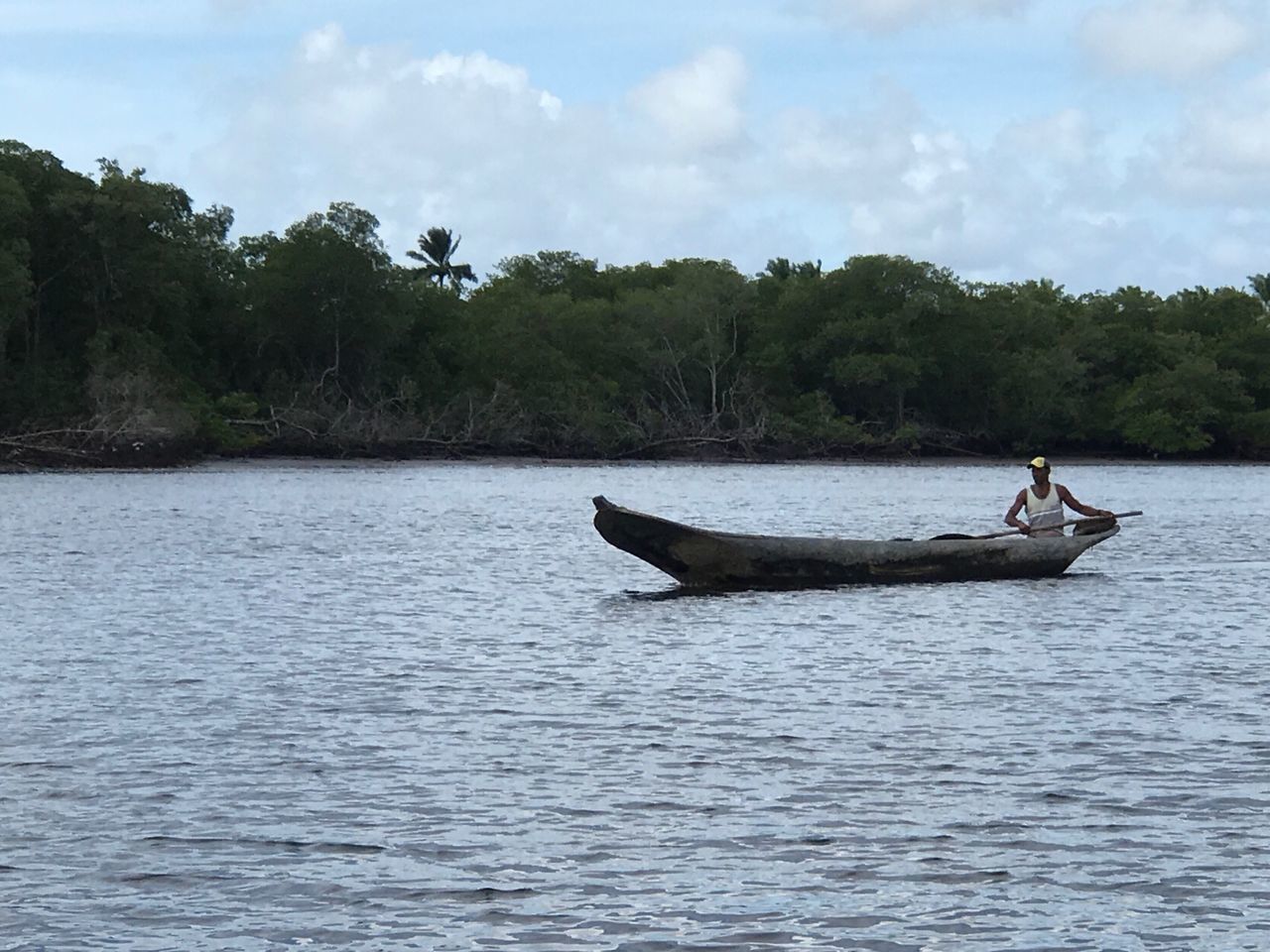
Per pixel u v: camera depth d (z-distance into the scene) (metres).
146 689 18.25
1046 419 125.50
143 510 55.41
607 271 144.75
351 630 23.75
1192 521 53.75
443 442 108.56
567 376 115.19
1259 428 123.69
